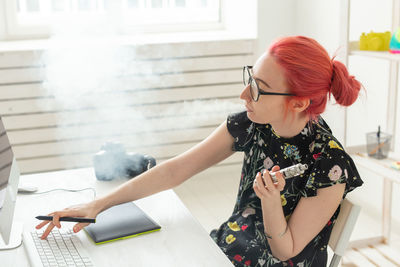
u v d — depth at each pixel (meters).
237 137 1.65
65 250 1.36
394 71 2.61
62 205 1.66
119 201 1.60
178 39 3.57
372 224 2.91
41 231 1.48
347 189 1.43
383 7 2.76
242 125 1.64
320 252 1.49
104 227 1.47
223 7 4.04
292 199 1.51
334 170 1.41
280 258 1.43
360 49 2.44
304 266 1.49
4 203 1.35
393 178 2.19
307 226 1.40
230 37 3.61
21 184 1.83
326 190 1.40
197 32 3.98
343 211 1.43
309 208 1.40
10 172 1.50
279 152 1.55
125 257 1.33
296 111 1.42
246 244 1.54
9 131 3.35
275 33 3.58
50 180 1.88
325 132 1.50
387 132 2.69
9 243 1.40
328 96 1.45
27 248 1.37
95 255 1.34
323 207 1.40
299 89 1.36
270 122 1.48
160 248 1.37
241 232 1.58
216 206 3.21
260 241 1.53
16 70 3.26
